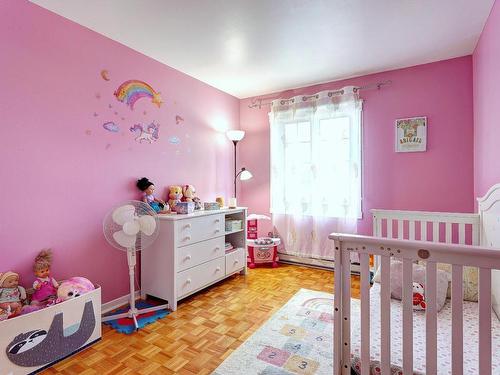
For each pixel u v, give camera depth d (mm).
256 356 1795
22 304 1799
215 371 1652
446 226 2463
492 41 2006
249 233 3930
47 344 1681
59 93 2078
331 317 2309
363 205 3318
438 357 1270
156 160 2848
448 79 2855
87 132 2258
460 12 2043
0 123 1786
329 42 2486
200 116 3422
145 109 2729
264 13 2045
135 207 2199
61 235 2098
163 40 2449
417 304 1684
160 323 2219
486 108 2227
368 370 1221
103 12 2037
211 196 3611
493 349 1318
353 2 1916
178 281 2469
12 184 1844
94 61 2297
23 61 1885
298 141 3660
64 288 1836
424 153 2992
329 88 3498
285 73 3203
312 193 3580
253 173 4078
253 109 4059
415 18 2119
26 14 1896
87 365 1710
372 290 2012
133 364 1720
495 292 1690
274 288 2949
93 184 2303
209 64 2953
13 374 1540
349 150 3303
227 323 2217
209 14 2057
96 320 1957
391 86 3135
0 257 1789
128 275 2596
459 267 1036
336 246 1261
